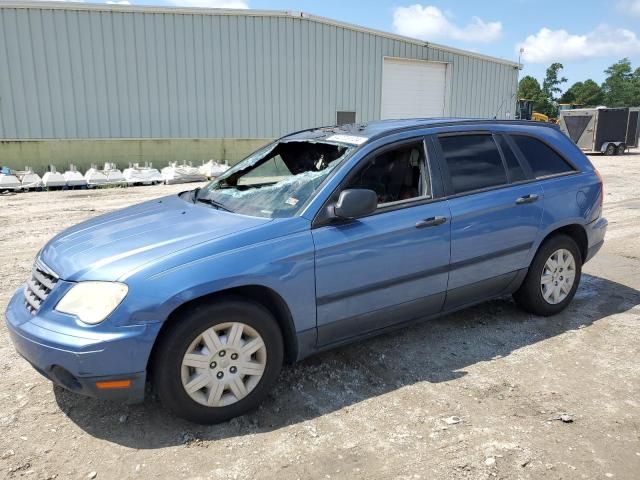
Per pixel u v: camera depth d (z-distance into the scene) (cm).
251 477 263
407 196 378
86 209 980
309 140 407
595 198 479
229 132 1739
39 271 322
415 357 393
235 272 298
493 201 405
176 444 290
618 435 297
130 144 1560
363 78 1964
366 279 347
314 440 293
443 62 2145
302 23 1791
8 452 282
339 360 388
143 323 277
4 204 1036
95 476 264
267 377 320
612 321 460
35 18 1437
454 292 397
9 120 1457
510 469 268
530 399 335
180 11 1595
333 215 331
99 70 1529
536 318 466
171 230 329
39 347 280
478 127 425
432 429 303
